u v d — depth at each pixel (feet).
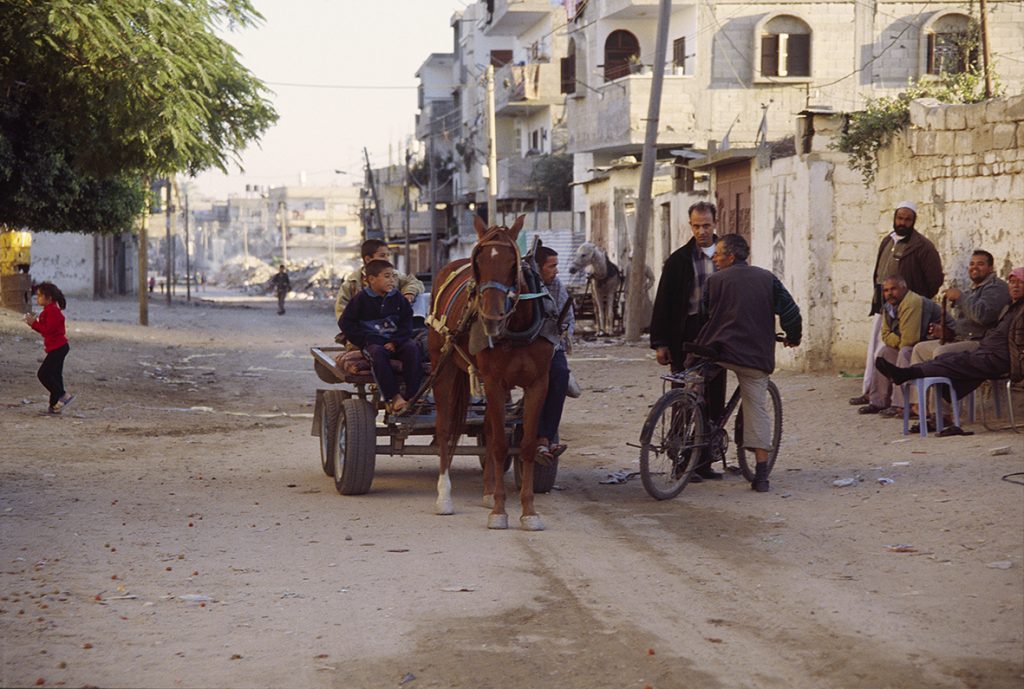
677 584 23.47
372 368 32.65
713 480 35.35
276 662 18.97
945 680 17.95
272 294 326.03
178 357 91.25
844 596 22.31
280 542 27.35
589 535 28.12
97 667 18.63
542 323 28.32
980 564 23.81
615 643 19.89
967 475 32.17
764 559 25.34
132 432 49.62
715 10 124.57
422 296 39.73
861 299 63.41
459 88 233.35
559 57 172.14
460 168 226.38
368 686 17.97
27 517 30.27
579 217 159.33
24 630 20.44
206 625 20.86
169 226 202.90
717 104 125.18
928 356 41.50
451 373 30.76
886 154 54.44
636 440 45.57
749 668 18.62
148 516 30.48
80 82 59.77
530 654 19.38
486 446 32.24
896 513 28.55
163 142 62.08
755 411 32.96
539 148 182.09
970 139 46.88
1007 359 38.50
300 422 54.75
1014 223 44.21
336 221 583.99
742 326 32.65
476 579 23.95
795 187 65.00
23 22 54.95
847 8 123.65
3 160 71.51
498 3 176.45
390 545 27.02
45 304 54.39
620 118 127.65
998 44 120.98
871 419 44.55
